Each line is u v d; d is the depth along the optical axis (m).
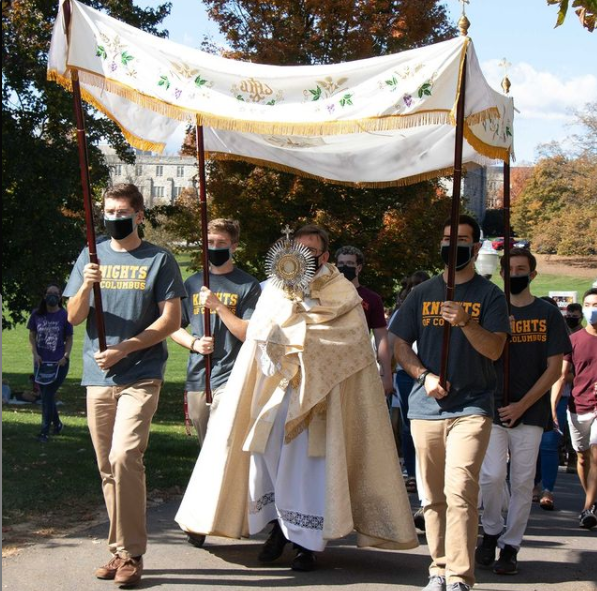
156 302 5.38
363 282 16.59
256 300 6.70
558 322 6.20
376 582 5.51
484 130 5.55
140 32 5.48
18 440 11.00
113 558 5.37
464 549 4.84
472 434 4.96
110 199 5.34
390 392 7.38
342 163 7.49
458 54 4.96
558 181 65.19
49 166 16.91
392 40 16.23
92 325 5.41
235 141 7.57
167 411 17.25
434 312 5.25
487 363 5.11
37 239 16.97
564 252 64.94
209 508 5.87
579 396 8.27
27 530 6.33
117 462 5.09
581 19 5.84
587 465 8.36
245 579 5.48
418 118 5.07
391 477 5.83
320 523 5.68
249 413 5.96
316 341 5.71
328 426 5.66
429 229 16.22
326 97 5.25
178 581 5.37
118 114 6.35
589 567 6.23
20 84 16.97
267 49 16.03
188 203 17.75
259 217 15.89
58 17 5.23
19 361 27.58
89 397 5.35
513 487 6.06
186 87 5.42
